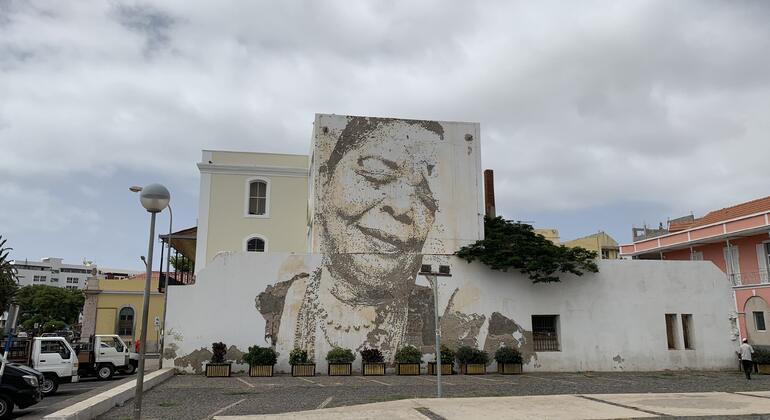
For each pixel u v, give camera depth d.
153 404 13.94
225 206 29.25
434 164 25.52
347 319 22.47
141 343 10.60
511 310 23.86
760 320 33.38
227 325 21.67
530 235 24.84
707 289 26.05
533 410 11.66
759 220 32.69
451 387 17.59
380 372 21.58
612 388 17.53
